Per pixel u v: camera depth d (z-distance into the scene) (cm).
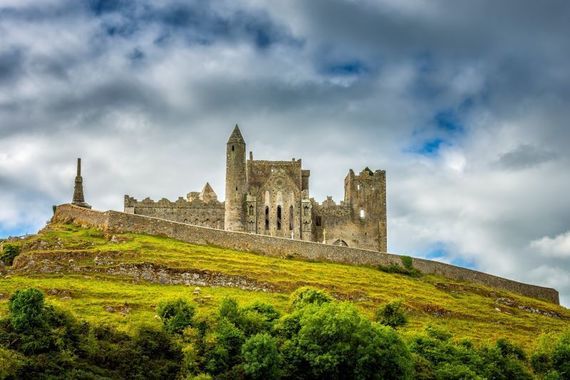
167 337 10094
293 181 19488
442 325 13462
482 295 16000
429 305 14025
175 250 13950
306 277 14038
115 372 9525
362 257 16325
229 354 9931
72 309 10744
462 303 14838
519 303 15838
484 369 10969
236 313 10619
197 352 9875
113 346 9856
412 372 10169
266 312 11106
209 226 19438
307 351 9975
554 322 14875
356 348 9925
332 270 15038
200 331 10250
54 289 11519
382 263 16462
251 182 19650
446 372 10512
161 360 9819
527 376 11206
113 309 11112
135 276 12662
